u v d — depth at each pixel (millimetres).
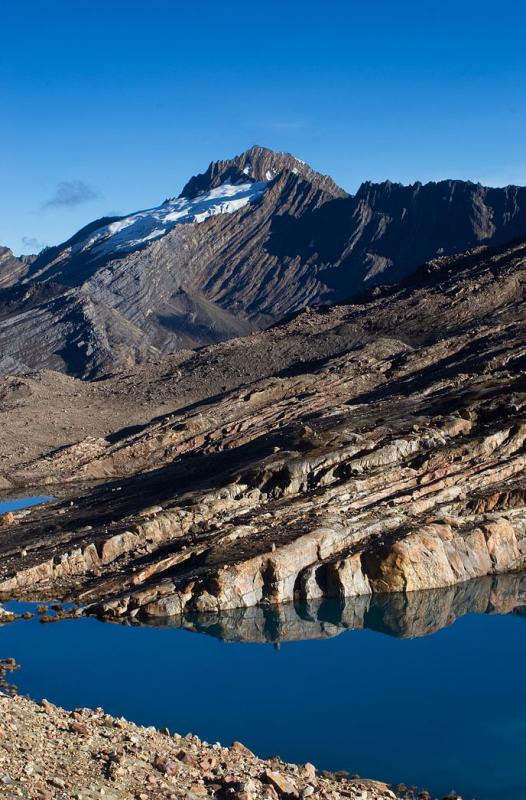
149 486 62312
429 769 23938
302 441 57281
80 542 47562
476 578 42750
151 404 119938
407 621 37500
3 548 52062
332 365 112062
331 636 35906
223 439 88562
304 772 19422
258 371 126375
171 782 16453
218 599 38656
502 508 47312
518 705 28609
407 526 44000
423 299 135500
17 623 38031
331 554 41969
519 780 23250
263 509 48594
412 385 86938
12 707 18328
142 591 39312
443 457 51906
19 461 97500
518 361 84188
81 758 16547
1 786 14422
